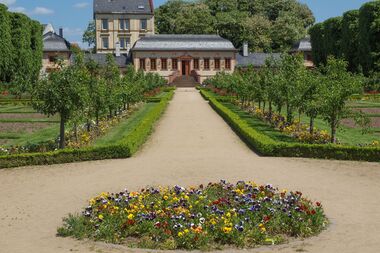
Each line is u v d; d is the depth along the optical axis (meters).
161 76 81.25
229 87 48.69
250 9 122.75
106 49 104.62
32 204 13.53
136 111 39.66
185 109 41.03
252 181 15.67
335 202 13.28
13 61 61.44
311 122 23.17
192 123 31.20
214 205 11.47
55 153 19.17
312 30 81.88
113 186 15.37
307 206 11.57
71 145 21.36
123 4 104.94
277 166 18.03
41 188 15.34
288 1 122.38
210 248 9.80
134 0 105.81
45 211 12.84
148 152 21.28
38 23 71.25
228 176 16.42
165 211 11.19
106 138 25.11
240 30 103.94
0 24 58.81
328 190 14.61
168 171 17.31
